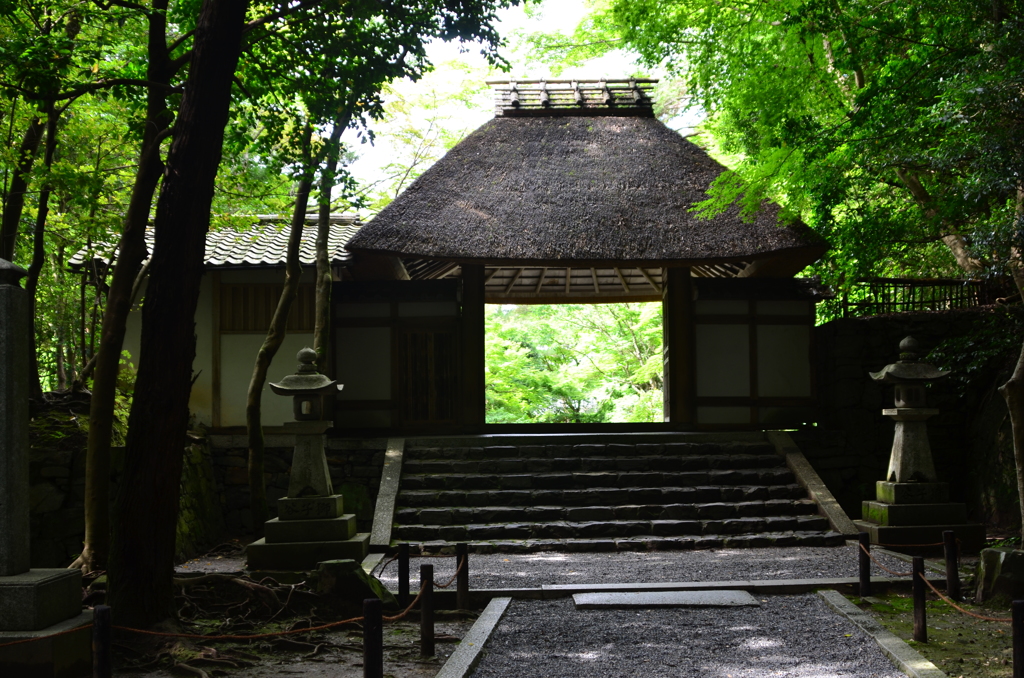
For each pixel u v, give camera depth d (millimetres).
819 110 11805
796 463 10266
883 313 11898
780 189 11469
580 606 6301
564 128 12867
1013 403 6777
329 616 5902
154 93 6934
